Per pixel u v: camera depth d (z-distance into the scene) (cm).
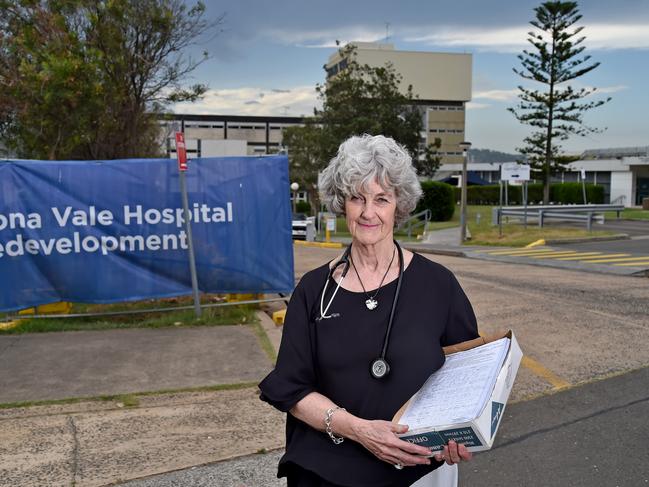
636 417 487
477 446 173
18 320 761
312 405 200
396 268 212
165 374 577
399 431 181
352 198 212
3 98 1337
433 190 3847
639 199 5350
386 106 3819
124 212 780
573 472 399
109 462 404
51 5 1383
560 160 4397
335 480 198
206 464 405
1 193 745
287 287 838
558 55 4119
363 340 201
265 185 821
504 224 2966
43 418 473
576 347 678
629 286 1095
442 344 217
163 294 805
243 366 602
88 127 1368
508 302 929
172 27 1472
